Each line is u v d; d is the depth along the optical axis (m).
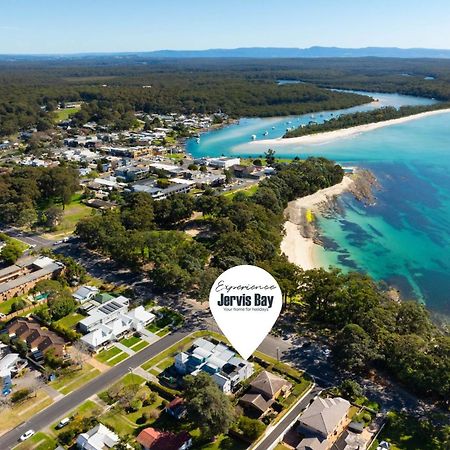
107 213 185.12
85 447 80.31
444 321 133.75
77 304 128.88
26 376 100.75
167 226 191.88
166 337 114.31
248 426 82.69
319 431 81.19
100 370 102.12
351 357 97.56
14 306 126.06
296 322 121.31
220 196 196.75
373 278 158.25
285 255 163.00
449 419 86.19
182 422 87.62
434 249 181.25
